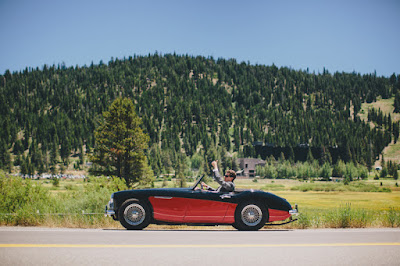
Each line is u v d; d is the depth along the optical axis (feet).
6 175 42.27
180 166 635.66
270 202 26.07
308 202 235.81
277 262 13.97
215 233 22.82
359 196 309.22
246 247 17.11
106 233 22.11
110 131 144.56
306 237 21.18
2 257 14.19
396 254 15.69
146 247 16.76
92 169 143.74
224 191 26.58
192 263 13.64
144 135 145.69
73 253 15.16
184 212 25.30
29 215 30.76
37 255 14.65
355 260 14.44
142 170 144.66
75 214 31.50
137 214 25.23
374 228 29.35
